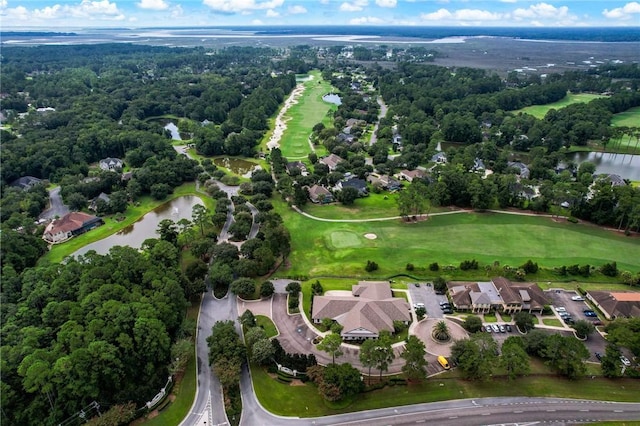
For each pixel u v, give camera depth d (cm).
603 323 10488
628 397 8481
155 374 8700
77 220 15488
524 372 8675
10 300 10288
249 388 8694
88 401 8038
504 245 14012
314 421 7994
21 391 7881
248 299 11431
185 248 13988
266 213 15450
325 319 10194
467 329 10225
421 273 12481
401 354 8650
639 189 15725
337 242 14275
